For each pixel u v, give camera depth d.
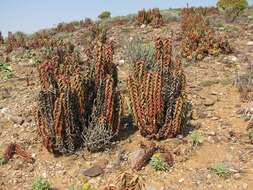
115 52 2.47
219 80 1.88
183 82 1.38
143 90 1.35
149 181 1.17
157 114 1.34
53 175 1.24
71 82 1.35
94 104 1.37
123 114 1.46
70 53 2.31
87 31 3.29
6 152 1.34
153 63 1.75
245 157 1.25
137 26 3.39
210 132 1.39
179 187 1.14
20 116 1.58
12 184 1.22
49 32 3.90
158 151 1.27
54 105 1.30
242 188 1.12
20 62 2.47
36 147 1.38
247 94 1.68
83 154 1.32
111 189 1.05
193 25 2.83
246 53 2.32
